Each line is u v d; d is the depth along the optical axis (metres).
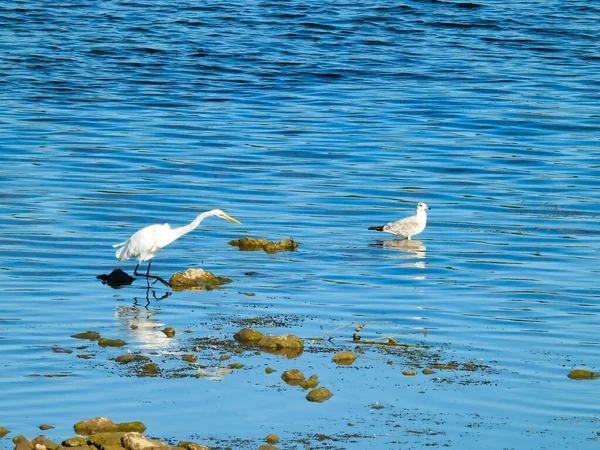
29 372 15.45
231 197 28.56
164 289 20.44
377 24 57.97
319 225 26.08
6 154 32.56
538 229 25.78
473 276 21.59
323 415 14.18
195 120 38.47
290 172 31.53
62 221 25.48
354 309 19.11
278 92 43.66
